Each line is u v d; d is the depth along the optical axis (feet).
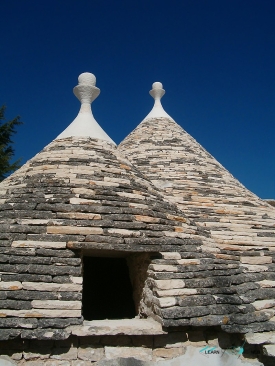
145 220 19.77
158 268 17.51
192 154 34.45
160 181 30.22
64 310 15.30
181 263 18.29
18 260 16.35
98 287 28.53
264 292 18.51
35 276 15.96
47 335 14.51
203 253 19.99
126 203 20.40
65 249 17.22
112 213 19.27
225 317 16.21
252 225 26.68
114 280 28.43
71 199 19.53
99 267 29.40
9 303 14.97
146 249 18.02
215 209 27.68
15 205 19.29
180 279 17.29
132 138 38.19
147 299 18.28
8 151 74.64
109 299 27.78
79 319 15.38
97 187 20.99
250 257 22.22
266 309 17.52
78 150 24.30
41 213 18.60
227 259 21.08
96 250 18.92
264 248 23.99
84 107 28.73
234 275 19.13
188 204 27.55
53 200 19.39
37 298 15.35
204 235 23.22
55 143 25.67
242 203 29.53
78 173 21.91
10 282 15.57
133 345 15.65
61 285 15.85
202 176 31.55
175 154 34.14
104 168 23.08
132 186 22.41
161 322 15.67
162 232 19.70
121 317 25.89
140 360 15.42
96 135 26.63
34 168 22.82
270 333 16.42
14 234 17.38
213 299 16.80
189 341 16.16
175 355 15.84
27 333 14.43
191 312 15.92
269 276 20.21
